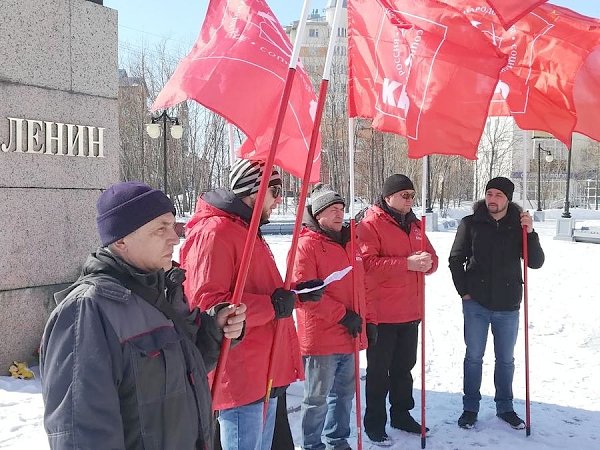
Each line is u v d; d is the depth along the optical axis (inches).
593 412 190.4
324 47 1541.6
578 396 205.5
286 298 103.7
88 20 227.5
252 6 108.0
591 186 2273.6
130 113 1350.9
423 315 161.8
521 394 208.4
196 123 1370.6
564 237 840.3
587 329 298.8
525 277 172.1
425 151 124.1
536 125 161.6
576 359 249.4
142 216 68.6
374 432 163.8
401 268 159.6
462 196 2116.1
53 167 215.9
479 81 120.6
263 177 93.2
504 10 102.4
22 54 204.8
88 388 60.5
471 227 174.7
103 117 234.8
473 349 175.3
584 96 155.4
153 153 1344.7
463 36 121.8
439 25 123.3
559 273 490.6
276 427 124.2
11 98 201.9
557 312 337.4
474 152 121.7
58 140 217.2
